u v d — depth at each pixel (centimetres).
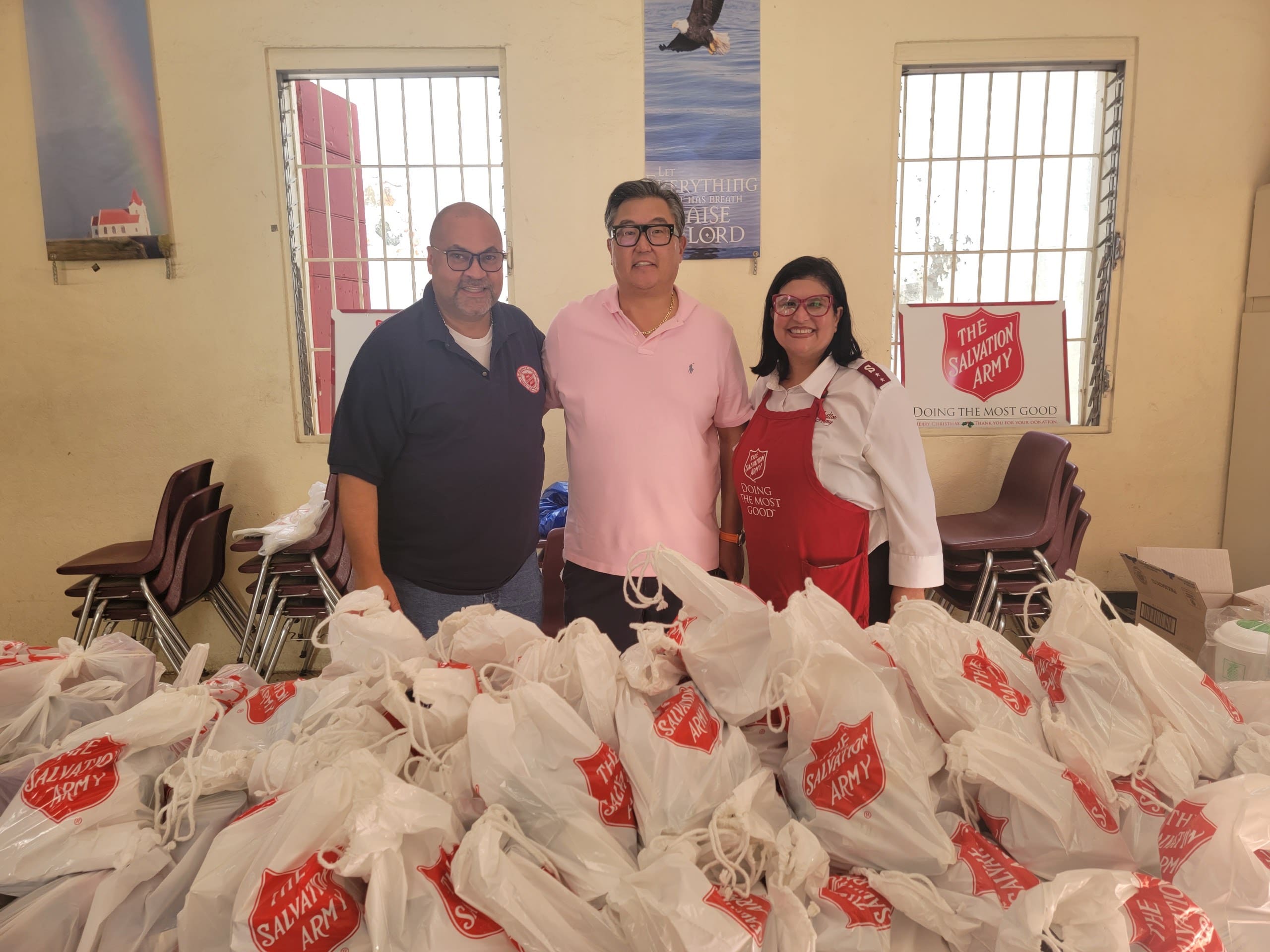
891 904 88
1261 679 155
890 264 364
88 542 374
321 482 372
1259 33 350
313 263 377
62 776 95
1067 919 82
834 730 99
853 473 199
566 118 354
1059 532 311
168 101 348
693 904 79
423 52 349
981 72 363
